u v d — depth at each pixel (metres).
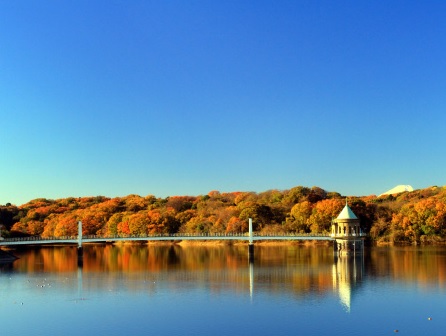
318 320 78.19
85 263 156.00
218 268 134.75
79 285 110.31
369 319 78.38
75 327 76.94
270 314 82.00
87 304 91.12
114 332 74.38
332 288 100.75
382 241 198.00
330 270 125.12
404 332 72.31
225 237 176.38
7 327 77.38
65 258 174.62
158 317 81.56
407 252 161.75
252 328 74.75
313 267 131.75
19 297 97.88
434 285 101.44
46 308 88.56
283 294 96.25
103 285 109.75
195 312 84.12
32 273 131.75
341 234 163.88
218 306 87.88
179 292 100.19
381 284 103.50
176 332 73.75
